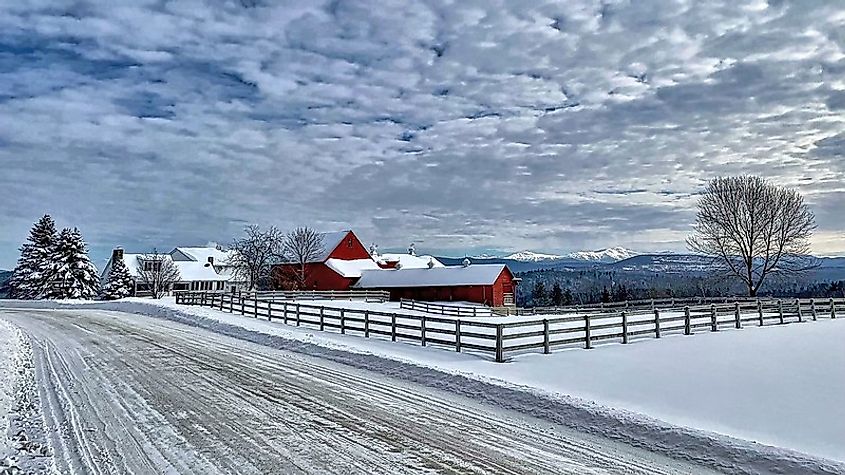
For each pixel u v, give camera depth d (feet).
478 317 109.40
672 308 110.32
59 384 39.45
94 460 23.36
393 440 26.73
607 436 28.09
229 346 62.95
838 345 57.21
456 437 27.43
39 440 25.82
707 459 24.54
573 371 43.50
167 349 59.31
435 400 35.68
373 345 59.41
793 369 43.34
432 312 119.03
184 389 38.29
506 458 24.30
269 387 39.34
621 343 59.62
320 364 50.31
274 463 23.29
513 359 49.24
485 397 36.19
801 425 28.22
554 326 85.35
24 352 55.11
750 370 43.27
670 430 27.27
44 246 222.28
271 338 67.51
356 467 22.91
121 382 40.52
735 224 155.43
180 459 23.66
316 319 95.91
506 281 184.44
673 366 45.50
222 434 27.43
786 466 23.09
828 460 22.97
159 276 241.55
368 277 207.10
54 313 116.26
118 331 77.66
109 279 236.63
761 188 153.38
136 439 26.43
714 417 29.86
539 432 28.55
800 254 151.12
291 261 224.94
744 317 86.74
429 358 49.90
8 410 30.50
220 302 115.34
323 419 30.53
